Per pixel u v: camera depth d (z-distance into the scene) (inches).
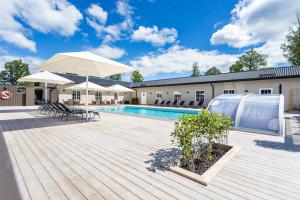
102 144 173.2
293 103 515.2
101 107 763.4
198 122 119.0
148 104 970.1
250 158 136.6
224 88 665.6
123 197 83.4
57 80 420.2
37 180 98.7
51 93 797.9
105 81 1051.3
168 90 867.4
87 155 141.0
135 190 89.6
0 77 1844.2
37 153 144.1
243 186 94.2
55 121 316.5
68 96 829.2
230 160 131.8
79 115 408.5
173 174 108.0
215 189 90.9
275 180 101.1
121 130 243.8
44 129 244.1
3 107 588.1
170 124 297.3
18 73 1903.3
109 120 340.8
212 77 762.2
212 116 127.3
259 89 581.0
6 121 308.8
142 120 343.3
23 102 672.4
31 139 188.4
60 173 108.1
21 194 84.6
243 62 1678.2
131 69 330.3
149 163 125.2
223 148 155.3
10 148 156.3
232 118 261.7
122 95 1059.9
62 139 190.4
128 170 113.3
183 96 802.2
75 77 923.4
